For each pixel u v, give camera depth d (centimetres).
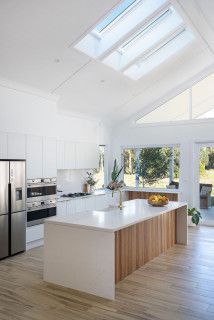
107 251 333
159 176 797
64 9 372
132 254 414
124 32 467
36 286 364
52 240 374
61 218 386
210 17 491
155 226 484
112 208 476
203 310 306
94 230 340
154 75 638
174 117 768
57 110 645
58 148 641
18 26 381
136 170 834
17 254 496
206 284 371
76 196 667
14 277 393
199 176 736
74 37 432
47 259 378
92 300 328
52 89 560
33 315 295
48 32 407
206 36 558
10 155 492
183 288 359
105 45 488
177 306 314
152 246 473
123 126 843
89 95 635
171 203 536
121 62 556
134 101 743
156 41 525
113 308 310
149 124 801
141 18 450
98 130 798
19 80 497
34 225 535
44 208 555
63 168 654
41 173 554
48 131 574
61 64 489
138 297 335
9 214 480
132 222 362
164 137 779
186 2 438
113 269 329
